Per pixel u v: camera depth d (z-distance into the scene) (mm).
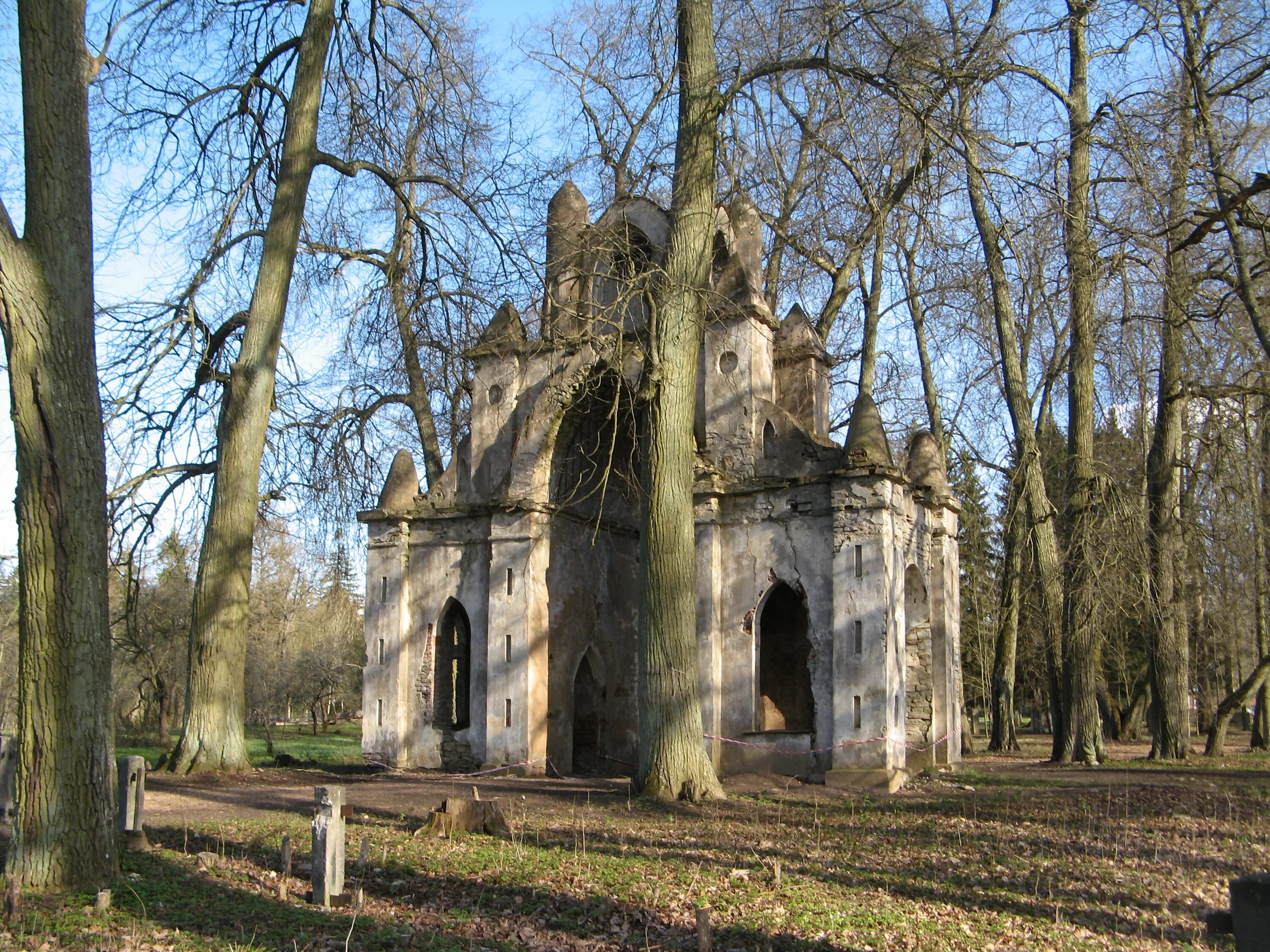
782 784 21219
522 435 25734
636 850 13320
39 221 10391
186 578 41062
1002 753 32688
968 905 10641
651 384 18234
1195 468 31047
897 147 18562
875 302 32375
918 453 27219
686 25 18859
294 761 26375
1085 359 25219
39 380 10234
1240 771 24078
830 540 22516
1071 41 24984
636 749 28500
